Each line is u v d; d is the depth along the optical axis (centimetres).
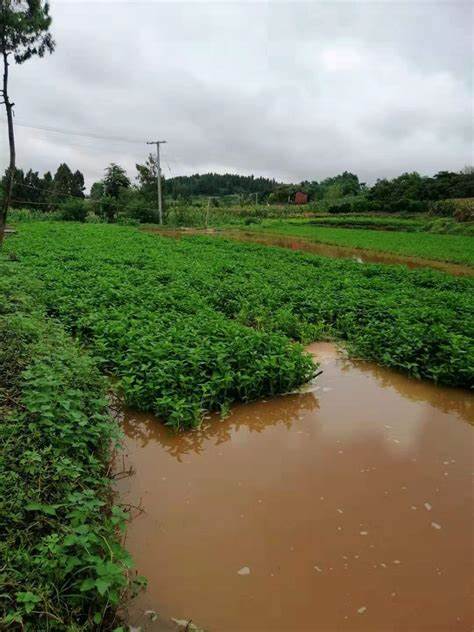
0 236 1702
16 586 316
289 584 386
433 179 7994
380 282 1563
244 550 421
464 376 779
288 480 527
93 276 1434
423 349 859
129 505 466
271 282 1508
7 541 344
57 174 8219
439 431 649
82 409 555
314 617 356
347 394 768
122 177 6850
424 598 374
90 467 485
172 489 509
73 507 407
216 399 679
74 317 1025
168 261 1892
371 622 353
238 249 2730
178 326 899
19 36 1474
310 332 1033
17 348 665
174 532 443
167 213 6200
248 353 746
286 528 449
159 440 610
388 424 666
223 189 17900
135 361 727
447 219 5359
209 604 367
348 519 462
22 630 301
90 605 337
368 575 395
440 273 1969
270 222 6406
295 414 691
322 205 8719
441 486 519
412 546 429
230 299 1269
